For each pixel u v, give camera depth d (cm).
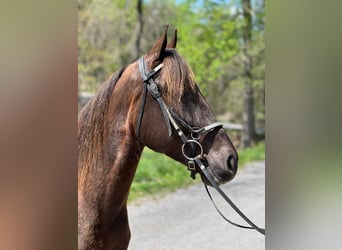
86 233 209
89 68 1329
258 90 1644
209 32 1237
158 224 588
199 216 630
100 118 221
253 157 1166
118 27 1323
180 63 221
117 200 218
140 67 223
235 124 1641
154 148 222
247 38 1305
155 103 217
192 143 219
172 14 1360
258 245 503
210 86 1571
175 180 853
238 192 788
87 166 219
